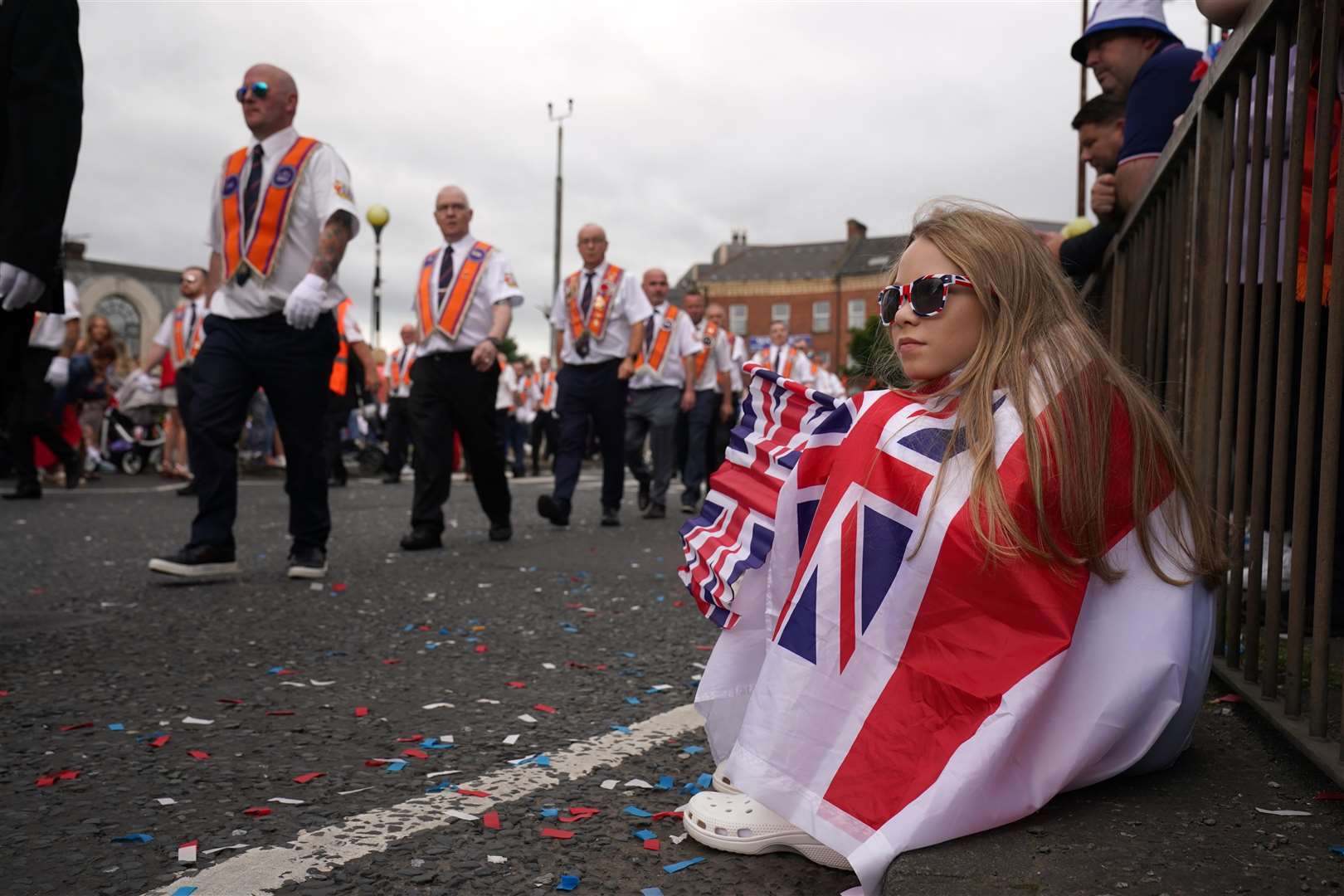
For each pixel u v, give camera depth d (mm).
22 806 1939
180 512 8320
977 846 1521
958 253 1734
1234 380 2385
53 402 10617
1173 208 2926
